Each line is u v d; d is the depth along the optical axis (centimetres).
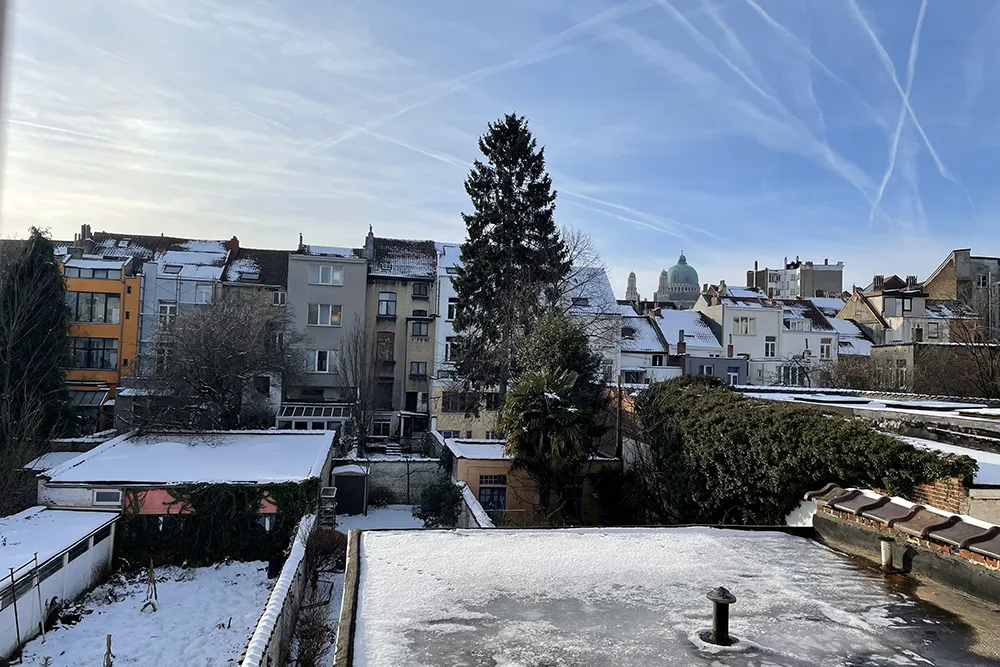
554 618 496
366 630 472
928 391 3488
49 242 2888
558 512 2050
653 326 5019
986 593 519
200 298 4016
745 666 417
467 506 1933
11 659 1368
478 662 421
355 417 3644
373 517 2597
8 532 1691
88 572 1755
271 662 1123
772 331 5081
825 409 1541
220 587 1823
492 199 3322
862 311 5797
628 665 418
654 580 583
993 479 962
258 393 3534
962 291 5228
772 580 584
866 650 442
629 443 2144
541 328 2383
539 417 1930
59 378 2897
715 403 1636
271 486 2022
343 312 4106
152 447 2522
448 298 4253
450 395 3847
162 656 1417
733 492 1475
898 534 619
